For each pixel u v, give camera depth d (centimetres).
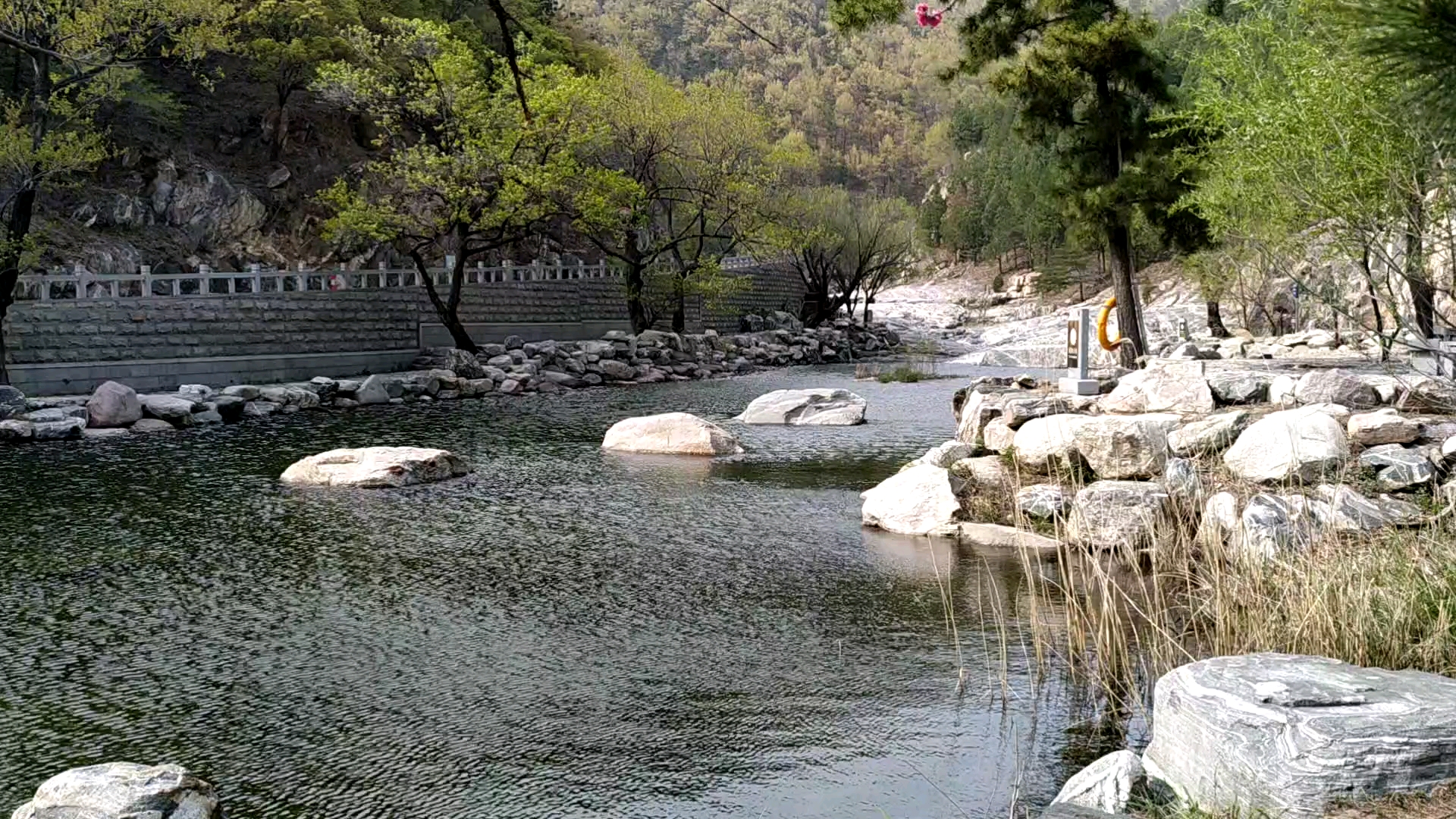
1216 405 1478
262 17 4800
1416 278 1296
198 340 3272
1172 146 2509
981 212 10406
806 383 3881
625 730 818
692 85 4619
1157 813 586
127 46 2970
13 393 2594
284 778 745
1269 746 565
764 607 1140
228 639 1059
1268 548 998
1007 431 1549
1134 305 2586
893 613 1102
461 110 3834
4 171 2823
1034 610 934
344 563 1352
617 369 3991
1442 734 545
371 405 3231
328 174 5694
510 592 1214
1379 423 1252
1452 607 739
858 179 15700
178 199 5162
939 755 762
